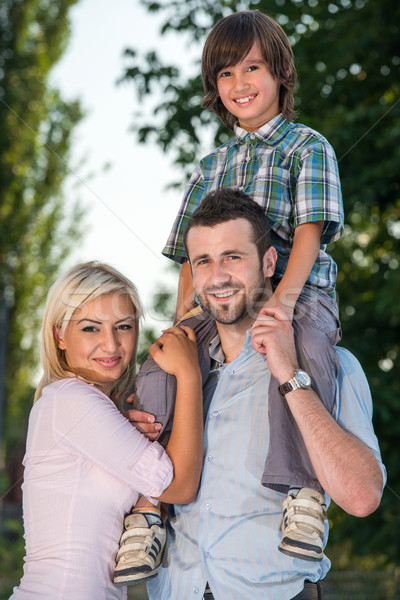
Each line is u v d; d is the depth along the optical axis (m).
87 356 2.18
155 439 2.08
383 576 7.14
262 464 1.97
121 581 1.97
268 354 1.95
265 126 2.29
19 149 13.32
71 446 2.06
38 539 2.03
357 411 2.01
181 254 2.46
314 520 1.85
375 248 7.85
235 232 1.99
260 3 7.37
